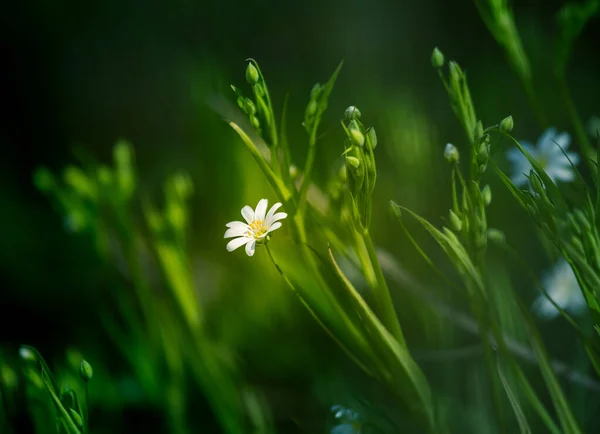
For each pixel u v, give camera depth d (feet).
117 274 2.89
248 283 2.61
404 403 1.82
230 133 2.79
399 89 3.70
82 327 2.85
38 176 2.37
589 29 4.31
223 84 2.97
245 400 2.25
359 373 2.39
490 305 1.73
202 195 3.17
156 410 2.41
